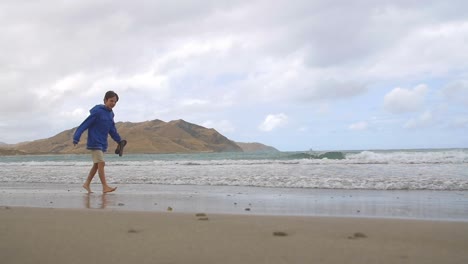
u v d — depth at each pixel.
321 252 2.60
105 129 8.41
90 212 4.90
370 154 22.34
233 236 3.19
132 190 8.92
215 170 15.13
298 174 12.09
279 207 5.82
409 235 3.25
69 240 2.99
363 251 2.63
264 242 2.94
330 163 18.11
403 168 13.66
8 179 13.28
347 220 4.20
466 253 2.58
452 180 9.45
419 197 7.00
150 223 3.92
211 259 2.40
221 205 6.10
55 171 17.22
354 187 8.86
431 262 2.33
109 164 24.00
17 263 2.31
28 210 5.15
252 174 12.55
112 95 8.46
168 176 12.65
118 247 2.74
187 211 5.35
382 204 6.09
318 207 5.79
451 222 4.02
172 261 2.35
